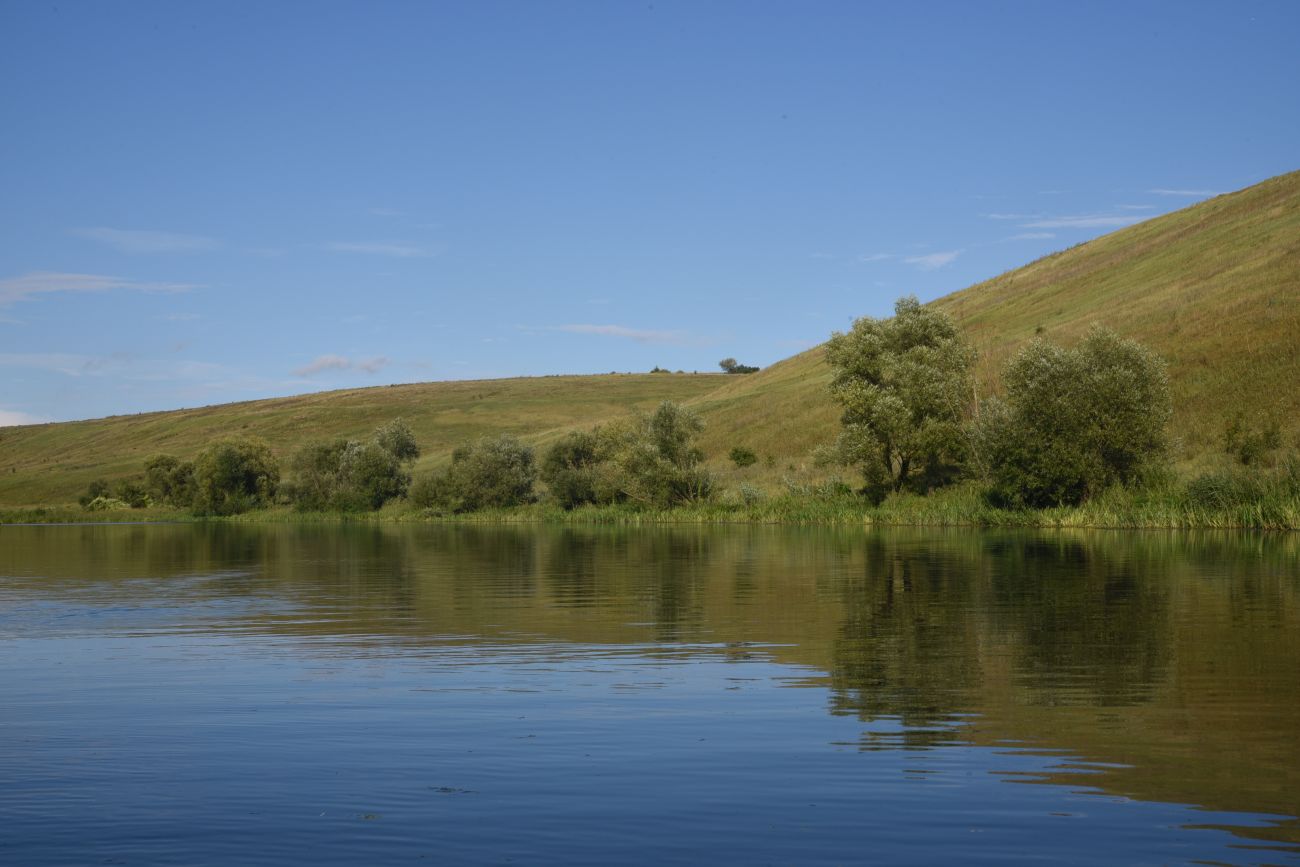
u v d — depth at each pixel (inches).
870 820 319.9
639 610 826.8
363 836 313.7
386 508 3887.8
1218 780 352.5
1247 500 1894.7
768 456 3319.4
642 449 2967.5
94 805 343.6
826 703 471.2
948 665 558.6
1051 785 349.7
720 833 311.4
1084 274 4323.3
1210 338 2812.5
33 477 6033.5
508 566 1323.8
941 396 2532.0
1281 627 677.3
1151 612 756.0
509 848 303.1
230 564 1473.9
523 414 6077.8
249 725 445.7
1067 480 2094.0
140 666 593.9
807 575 1106.7
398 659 607.2
